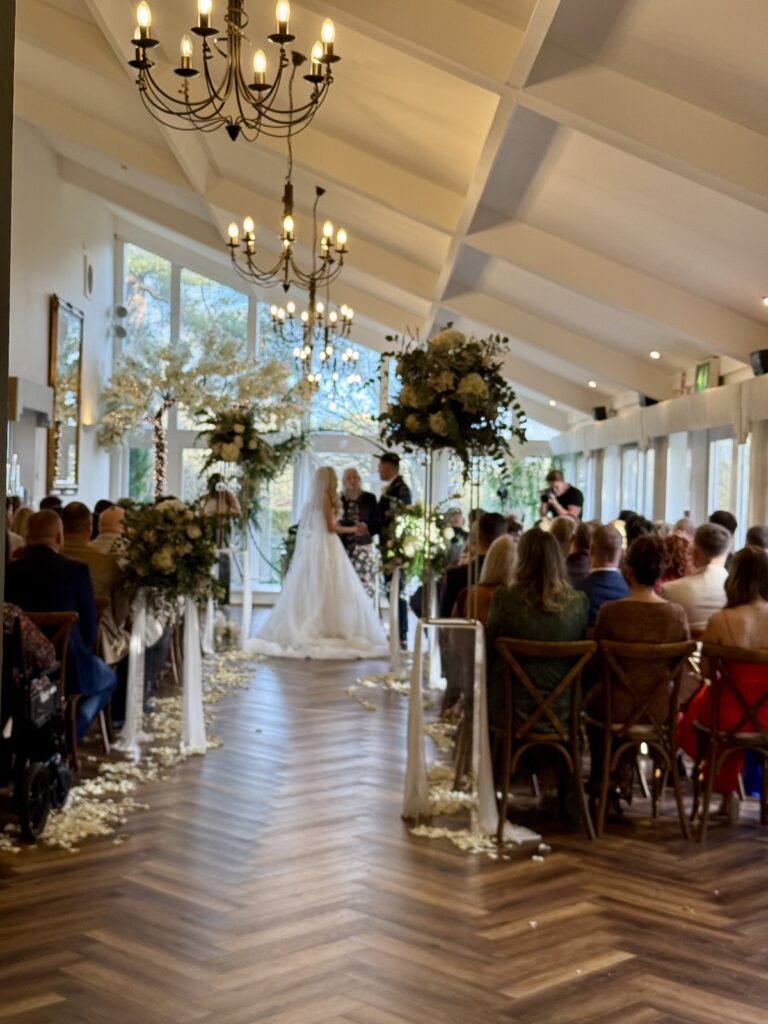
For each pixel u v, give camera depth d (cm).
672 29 463
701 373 969
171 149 970
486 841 463
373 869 426
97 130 1029
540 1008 309
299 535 1023
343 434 1540
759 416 795
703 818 473
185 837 459
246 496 1028
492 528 641
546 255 818
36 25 789
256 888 401
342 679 863
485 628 502
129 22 727
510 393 522
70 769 528
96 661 564
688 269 768
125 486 1548
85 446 1398
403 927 367
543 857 447
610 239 771
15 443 1113
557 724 476
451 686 520
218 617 1105
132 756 596
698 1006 312
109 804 500
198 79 806
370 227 1025
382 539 888
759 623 483
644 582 489
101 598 618
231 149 930
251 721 696
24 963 333
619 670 477
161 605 630
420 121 686
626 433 1184
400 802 519
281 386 1373
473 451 532
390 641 891
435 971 333
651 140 527
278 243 1213
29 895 390
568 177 678
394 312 1353
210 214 1196
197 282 1557
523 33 519
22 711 443
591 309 988
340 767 582
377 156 800
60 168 1255
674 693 481
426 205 809
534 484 1572
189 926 364
